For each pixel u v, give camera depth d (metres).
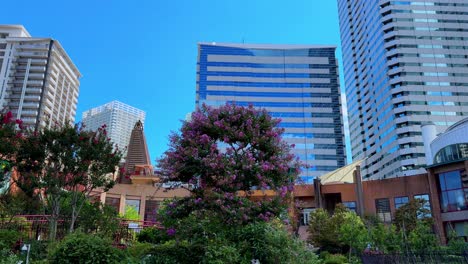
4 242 14.44
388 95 112.75
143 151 48.84
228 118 14.75
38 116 119.00
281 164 14.01
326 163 118.12
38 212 20.62
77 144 17.23
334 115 124.81
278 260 11.60
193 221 13.19
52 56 127.94
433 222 32.78
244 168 13.32
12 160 16.78
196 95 123.19
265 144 14.29
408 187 39.75
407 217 33.00
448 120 106.62
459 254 17.94
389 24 117.25
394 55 113.81
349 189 44.72
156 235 18.91
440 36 115.88
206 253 11.61
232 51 129.50
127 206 34.44
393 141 108.12
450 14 118.50
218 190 13.09
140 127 52.34
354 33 143.00
